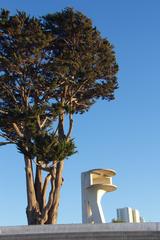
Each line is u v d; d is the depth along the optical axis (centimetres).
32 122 3709
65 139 3869
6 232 2800
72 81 3953
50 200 3884
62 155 3659
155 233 2658
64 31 3966
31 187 3875
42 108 3753
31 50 3750
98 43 4000
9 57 3769
